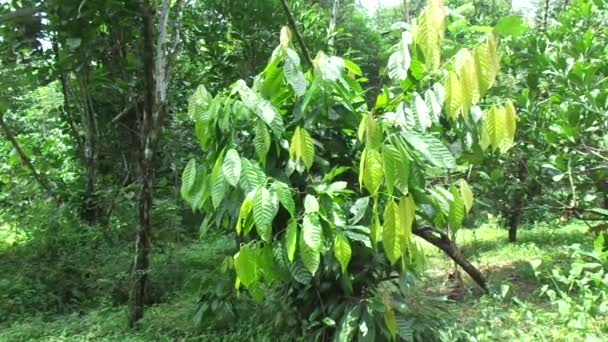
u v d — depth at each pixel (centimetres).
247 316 450
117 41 655
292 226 273
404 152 233
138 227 495
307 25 833
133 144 744
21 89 745
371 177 232
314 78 317
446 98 223
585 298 394
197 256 671
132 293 487
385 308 315
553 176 511
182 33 757
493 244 756
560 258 625
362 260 350
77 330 493
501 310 449
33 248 625
